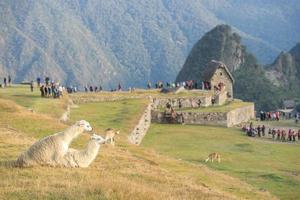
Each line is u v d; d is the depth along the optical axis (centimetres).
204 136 9031
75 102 10069
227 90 15175
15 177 2355
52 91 8650
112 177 2606
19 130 4491
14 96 8306
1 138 3666
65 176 2433
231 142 8600
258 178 5162
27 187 2189
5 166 2567
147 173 3108
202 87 14688
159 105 11631
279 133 9738
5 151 3106
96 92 11731
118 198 2112
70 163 2666
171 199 2259
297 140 9562
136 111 8850
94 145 2758
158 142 8100
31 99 7938
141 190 2289
